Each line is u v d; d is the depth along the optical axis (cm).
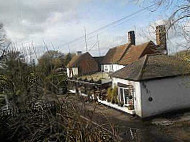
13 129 821
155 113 1898
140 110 1853
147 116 1862
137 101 1900
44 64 786
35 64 919
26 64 1048
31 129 718
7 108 1062
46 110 659
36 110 765
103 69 4384
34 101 787
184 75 1859
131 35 3881
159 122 1698
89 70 4409
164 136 1399
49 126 616
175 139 1345
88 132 515
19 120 769
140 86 1861
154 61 2122
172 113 1938
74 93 668
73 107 546
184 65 1664
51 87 661
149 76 1889
